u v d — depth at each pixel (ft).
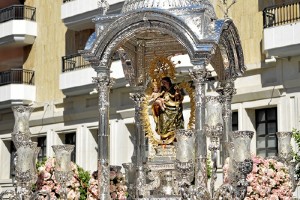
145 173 51.70
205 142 43.32
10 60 126.62
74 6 109.70
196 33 44.27
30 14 123.44
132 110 101.04
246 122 87.97
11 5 122.93
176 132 42.65
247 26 89.15
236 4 90.48
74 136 115.34
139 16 45.44
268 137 86.99
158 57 53.01
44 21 121.19
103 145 46.14
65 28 117.39
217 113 48.98
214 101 49.06
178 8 45.34
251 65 87.56
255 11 88.63
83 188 54.65
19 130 51.37
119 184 51.60
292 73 83.30
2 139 127.13
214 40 43.62
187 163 41.78
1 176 126.31
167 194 48.47
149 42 53.78
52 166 52.42
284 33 82.43
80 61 112.27
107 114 46.57
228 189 41.98
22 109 51.60
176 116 51.01
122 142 103.30
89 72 106.42
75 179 52.65
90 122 110.52
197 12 44.75
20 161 47.55
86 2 107.55
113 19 46.83
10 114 126.41
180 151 42.01
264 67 86.28
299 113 82.53
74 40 115.44
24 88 120.16
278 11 85.51
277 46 82.89
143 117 53.06
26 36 121.19
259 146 87.86
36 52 122.01
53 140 116.78
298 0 85.25
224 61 51.72
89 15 107.45
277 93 84.74
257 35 88.02
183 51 53.36
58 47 118.32
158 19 45.06
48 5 120.88
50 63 119.24
